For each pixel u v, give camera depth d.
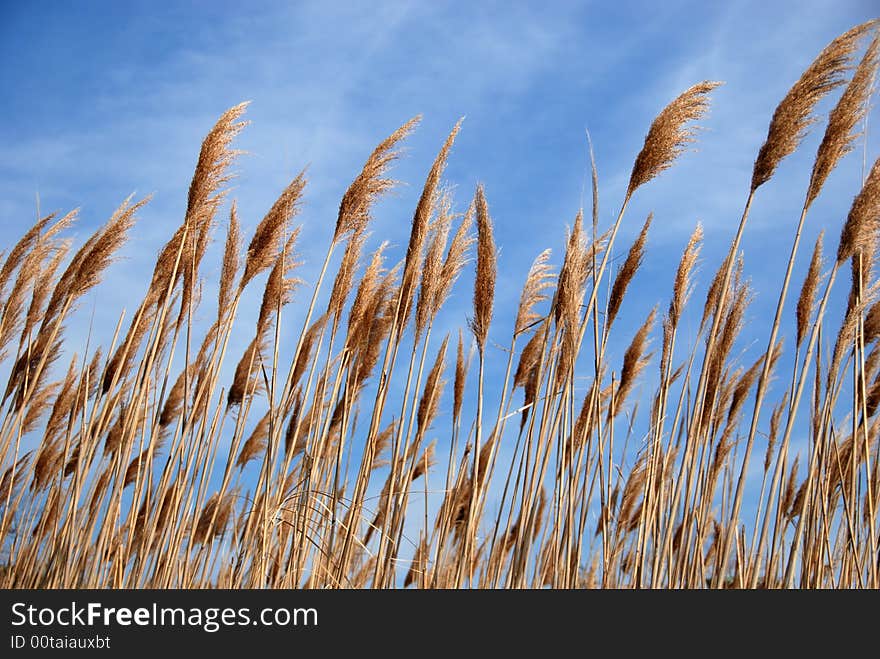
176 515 3.19
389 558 3.15
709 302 3.26
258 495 3.19
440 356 3.47
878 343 3.32
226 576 3.46
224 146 3.21
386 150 3.18
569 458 3.03
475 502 3.06
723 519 3.44
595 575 3.44
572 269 3.02
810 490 3.09
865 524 3.23
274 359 3.17
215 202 3.27
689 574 3.15
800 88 2.93
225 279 3.28
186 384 3.23
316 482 3.28
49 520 3.42
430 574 3.32
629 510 3.43
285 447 3.47
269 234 3.24
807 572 3.12
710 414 3.26
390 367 3.23
